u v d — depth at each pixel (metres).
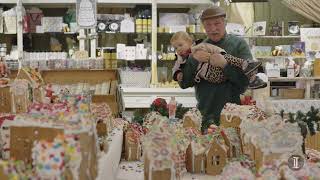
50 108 1.83
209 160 2.43
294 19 7.46
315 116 2.68
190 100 6.43
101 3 6.57
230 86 3.38
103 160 1.82
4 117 1.88
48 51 6.69
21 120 1.63
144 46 6.73
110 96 3.61
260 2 7.12
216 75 3.35
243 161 2.08
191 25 6.62
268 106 3.21
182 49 3.48
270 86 6.71
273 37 6.96
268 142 1.91
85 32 6.43
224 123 2.79
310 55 6.76
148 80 6.57
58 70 3.87
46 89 2.43
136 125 3.03
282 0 7.16
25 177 1.31
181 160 2.35
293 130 1.99
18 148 1.62
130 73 6.53
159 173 1.96
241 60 3.20
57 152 1.34
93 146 1.60
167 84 6.55
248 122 2.34
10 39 6.69
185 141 2.47
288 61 6.66
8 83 2.29
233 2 6.95
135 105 6.41
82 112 1.66
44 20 6.54
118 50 6.59
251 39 7.02
